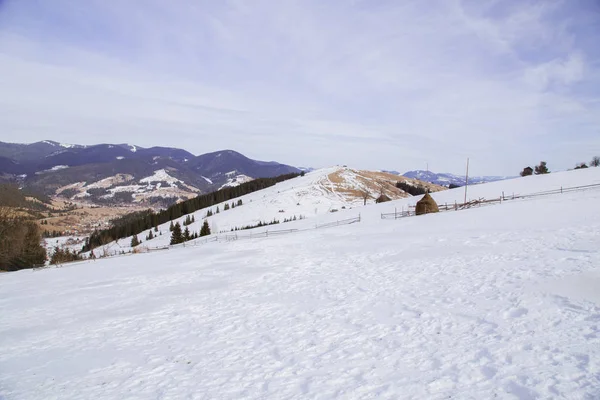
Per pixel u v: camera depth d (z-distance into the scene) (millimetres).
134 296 20812
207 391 8781
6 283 31672
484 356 9016
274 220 132875
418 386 8008
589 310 10883
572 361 8195
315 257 28984
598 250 17609
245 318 14711
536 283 14156
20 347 13266
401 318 12742
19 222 62562
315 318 13844
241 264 29203
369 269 21922
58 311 18688
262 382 9000
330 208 159125
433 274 18406
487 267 18047
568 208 34062
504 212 38312
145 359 11211
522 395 7188
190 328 14000
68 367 11023
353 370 9148
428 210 53562
